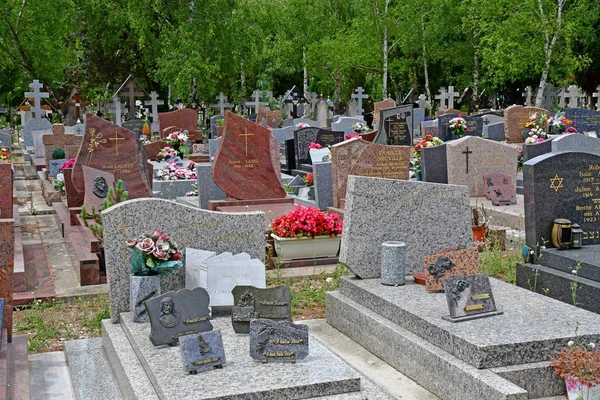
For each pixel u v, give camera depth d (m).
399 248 7.46
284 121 33.00
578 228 7.95
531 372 5.53
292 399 5.02
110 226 7.04
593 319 6.17
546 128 22.14
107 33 39.59
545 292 7.66
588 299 7.05
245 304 6.17
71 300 9.01
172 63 36.56
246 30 37.94
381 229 7.86
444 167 14.80
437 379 5.89
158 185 16.56
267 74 52.38
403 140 20.75
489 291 6.36
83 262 9.48
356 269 7.80
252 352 5.50
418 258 8.02
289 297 6.18
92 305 8.71
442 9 43.78
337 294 7.96
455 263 7.22
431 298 6.96
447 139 22.91
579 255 7.62
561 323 6.06
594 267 7.18
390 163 13.60
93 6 37.94
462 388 5.55
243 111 43.00
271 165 13.38
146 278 6.72
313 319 8.25
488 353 5.52
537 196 7.97
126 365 5.74
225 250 7.48
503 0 35.62
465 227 8.19
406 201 7.94
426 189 8.00
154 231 7.12
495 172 14.95
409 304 6.75
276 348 5.50
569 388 5.46
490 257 10.09
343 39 44.19
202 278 6.90
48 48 40.12
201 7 37.22
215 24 36.81
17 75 44.66
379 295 7.11
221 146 13.08
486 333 5.82
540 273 7.77
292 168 19.89
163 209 7.25
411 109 20.72
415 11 43.72
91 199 11.99
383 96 43.38
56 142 21.67
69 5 39.00
